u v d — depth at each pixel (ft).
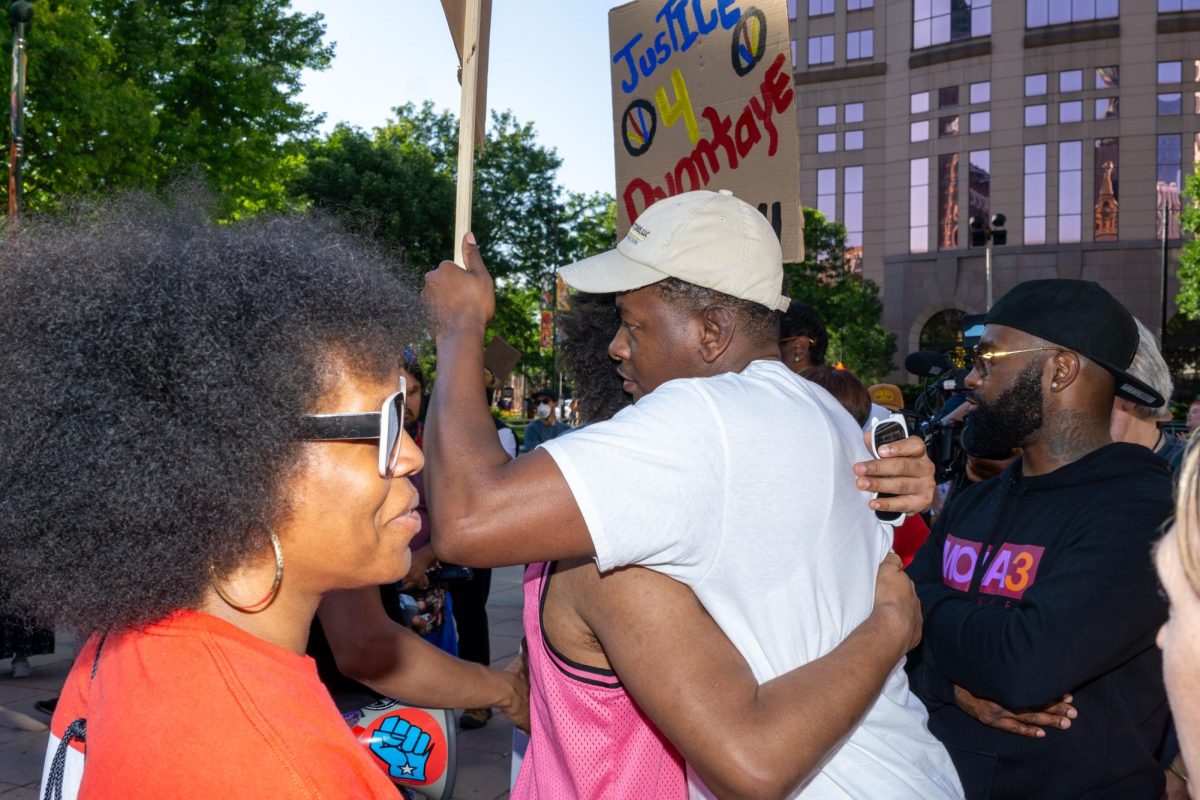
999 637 5.96
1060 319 6.72
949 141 152.46
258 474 3.03
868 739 4.74
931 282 153.58
